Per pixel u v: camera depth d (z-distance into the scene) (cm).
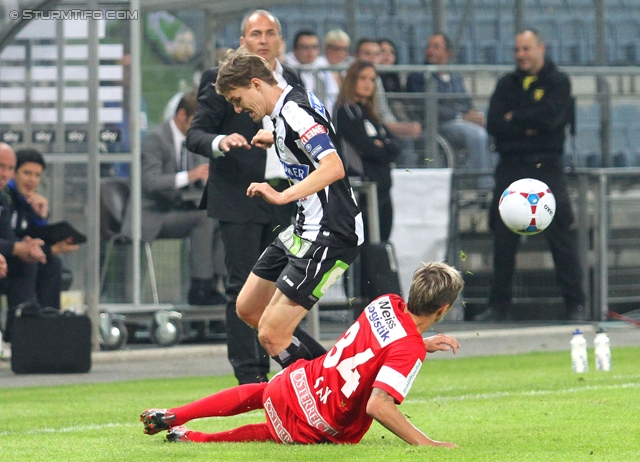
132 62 4028
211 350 3988
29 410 2469
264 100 2123
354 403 1742
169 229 4172
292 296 2139
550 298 4575
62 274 4078
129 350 3884
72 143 4116
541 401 2462
